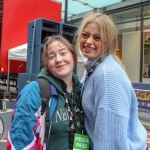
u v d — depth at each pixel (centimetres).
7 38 786
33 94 162
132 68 1212
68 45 185
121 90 144
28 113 157
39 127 160
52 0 895
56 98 169
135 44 1206
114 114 141
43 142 162
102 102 144
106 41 162
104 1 1190
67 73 178
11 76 802
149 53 1160
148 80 1161
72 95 178
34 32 588
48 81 171
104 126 142
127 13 1212
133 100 153
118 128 140
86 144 165
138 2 1152
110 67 150
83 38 174
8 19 788
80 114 172
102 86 146
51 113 164
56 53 180
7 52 784
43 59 186
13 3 796
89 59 172
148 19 1144
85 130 169
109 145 140
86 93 162
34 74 570
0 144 495
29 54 613
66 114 168
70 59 182
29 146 156
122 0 1188
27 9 827
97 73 152
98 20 164
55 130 164
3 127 522
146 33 1163
